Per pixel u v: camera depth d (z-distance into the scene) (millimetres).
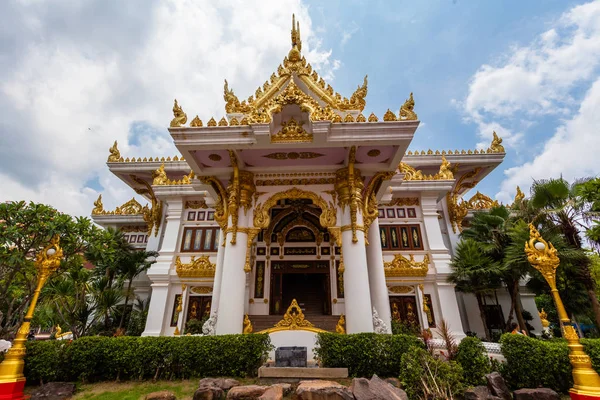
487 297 19797
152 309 17938
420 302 18219
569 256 11414
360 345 9281
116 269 19188
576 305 14203
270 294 19109
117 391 8250
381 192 15109
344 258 12141
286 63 14195
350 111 12711
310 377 8508
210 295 18672
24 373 8945
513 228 14242
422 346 9406
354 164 13125
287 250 20188
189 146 11430
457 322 17312
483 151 22594
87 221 11727
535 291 15312
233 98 13141
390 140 11102
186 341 9414
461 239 19594
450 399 7023
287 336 11297
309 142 11297
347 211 12641
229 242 12492
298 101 11445
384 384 7141
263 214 13109
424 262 18750
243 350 9297
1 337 11188
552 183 12422
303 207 20578
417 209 20672
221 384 7941
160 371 9086
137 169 22375
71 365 9016
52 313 18469
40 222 10297
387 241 19922
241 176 13109
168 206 20953
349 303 11414
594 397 6398
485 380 8070
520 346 8406
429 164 23047
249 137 11258
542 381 8000
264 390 7305
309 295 24922
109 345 9273
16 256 10117
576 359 6953
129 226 24344
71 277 14805
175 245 19688
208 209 20828
